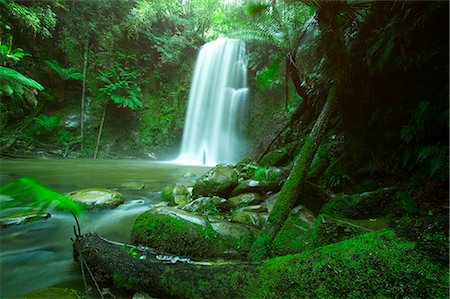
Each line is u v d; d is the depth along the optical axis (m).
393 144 3.13
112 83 14.41
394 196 2.57
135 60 16.22
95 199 3.81
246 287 1.58
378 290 1.35
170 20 17.12
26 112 12.40
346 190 3.31
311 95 5.20
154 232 2.70
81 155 13.45
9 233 2.90
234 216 3.08
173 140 16.19
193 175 7.47
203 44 17.73
